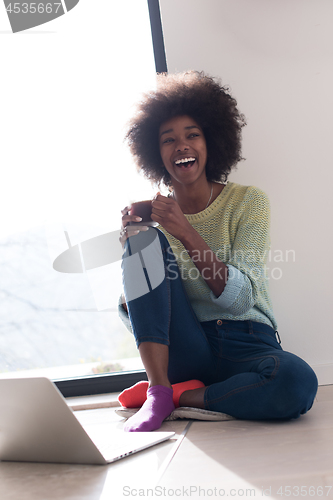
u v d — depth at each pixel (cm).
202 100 149
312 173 163
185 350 125
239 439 85
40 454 75
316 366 158
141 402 129
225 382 107
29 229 214
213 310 133
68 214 201
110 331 227
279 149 164
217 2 167
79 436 68
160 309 119
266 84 165
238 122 160
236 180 166
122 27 186
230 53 166
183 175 143
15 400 67
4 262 226
